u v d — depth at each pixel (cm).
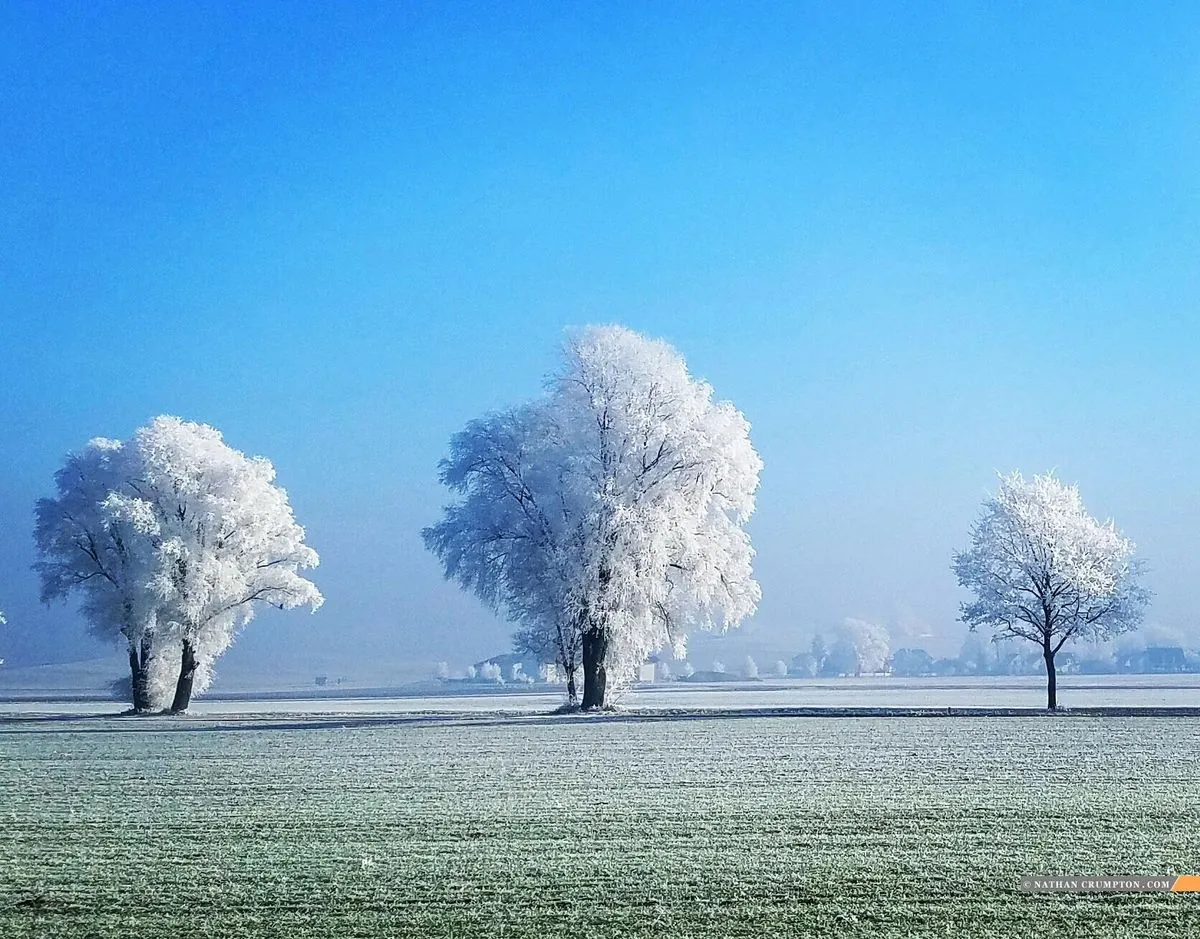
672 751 3453
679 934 1314
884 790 2436
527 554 5834
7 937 1334
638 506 5562
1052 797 2294
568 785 2595
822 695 11038
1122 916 1366
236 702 10500
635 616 5591
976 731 4203
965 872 1587
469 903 1452
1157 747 3438
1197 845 1761
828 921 1355
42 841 1927
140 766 3209
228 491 6556
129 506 6219
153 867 1691
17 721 5831
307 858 1741
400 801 2356
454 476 6022
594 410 5781
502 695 13812
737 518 5875
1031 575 6191
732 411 5828
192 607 6259
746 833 1908
